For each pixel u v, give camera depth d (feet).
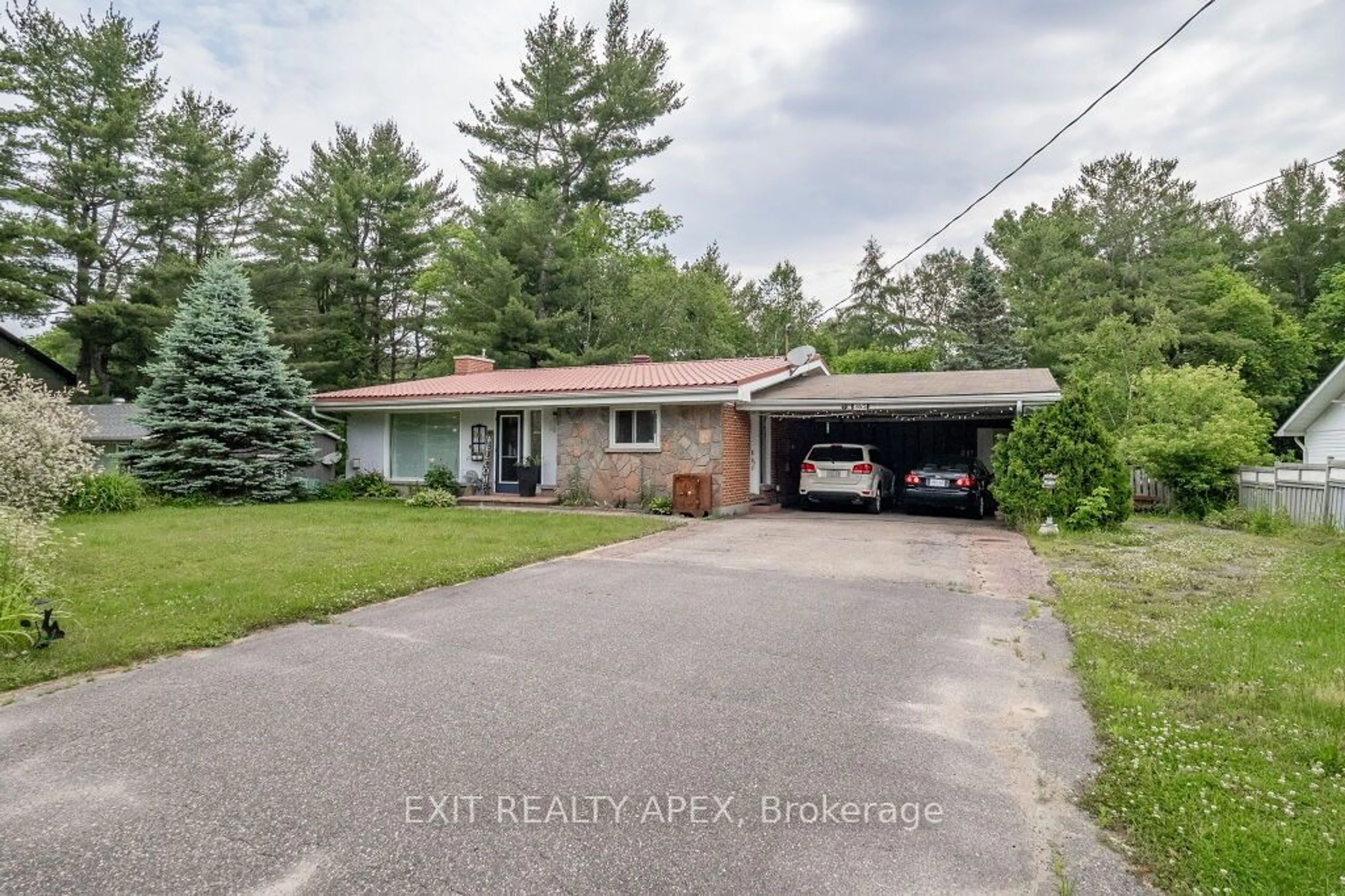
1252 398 77.25
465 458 56.70
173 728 12.32
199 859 8.52
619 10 97.50
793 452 61.62
